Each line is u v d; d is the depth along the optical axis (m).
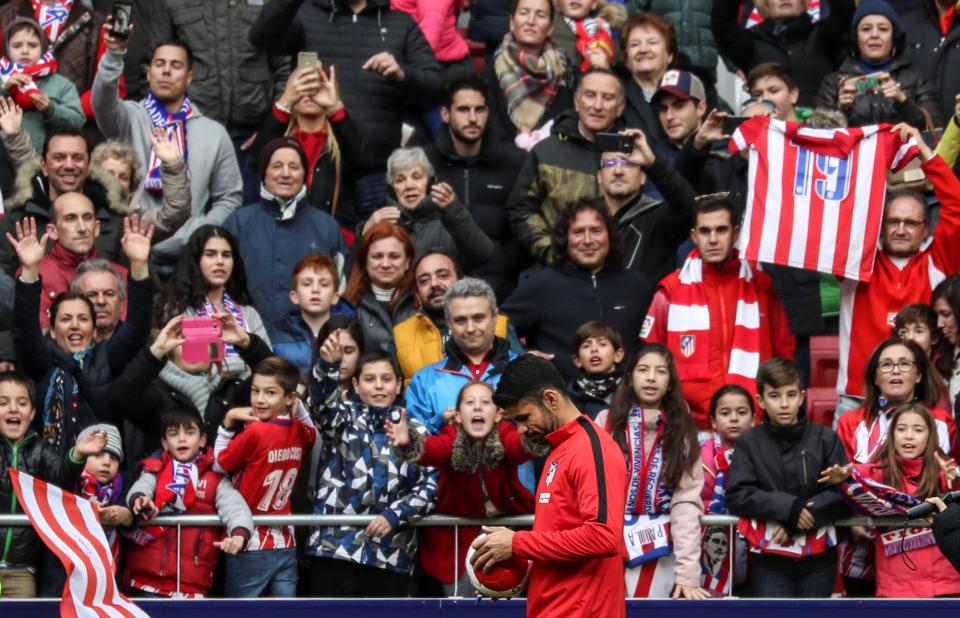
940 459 30.50
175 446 31.05
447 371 32.44
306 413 31.88
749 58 43.94
